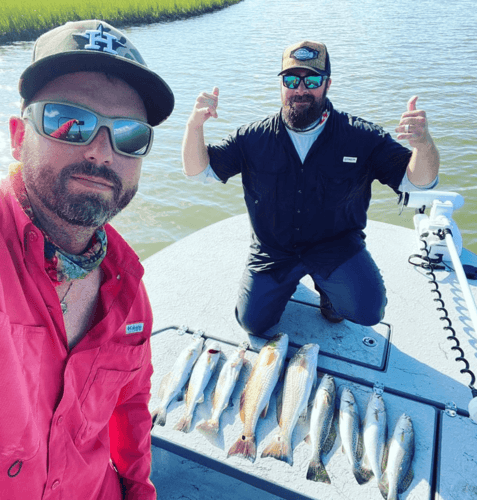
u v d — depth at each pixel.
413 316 1.68
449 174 4.04
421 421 1.26
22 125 0.56
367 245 2.12
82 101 0.53
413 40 11.36
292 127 1.41
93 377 0.62
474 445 1.20
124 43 0.57
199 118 1.45
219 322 1.64
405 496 1.07
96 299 0.64
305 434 1.24
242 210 3.56
